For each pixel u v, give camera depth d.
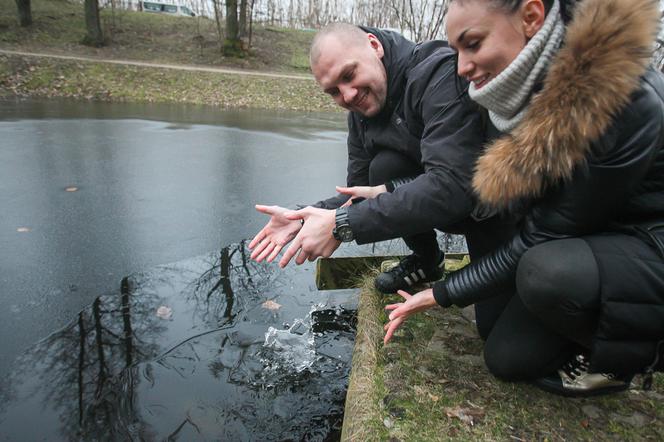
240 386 1.92
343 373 2.06
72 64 12.95
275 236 1.77
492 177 1.37
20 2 17.50
